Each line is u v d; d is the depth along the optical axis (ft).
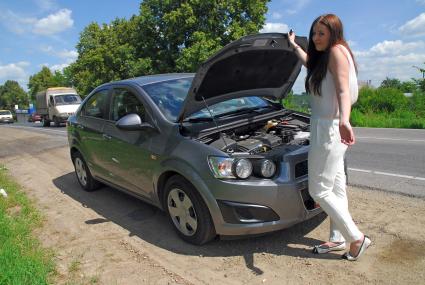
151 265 12.50
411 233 13.21
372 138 37.55
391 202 16.40
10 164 33.71
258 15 96.53
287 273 11.38
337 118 10.55
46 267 12.34
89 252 13.75
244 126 14.78
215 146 12.89
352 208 15.92
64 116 89.10
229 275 11.54
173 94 15.89
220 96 14.47
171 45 100.37
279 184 11.98
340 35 10.18
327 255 12.19
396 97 67.46
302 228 14.19
